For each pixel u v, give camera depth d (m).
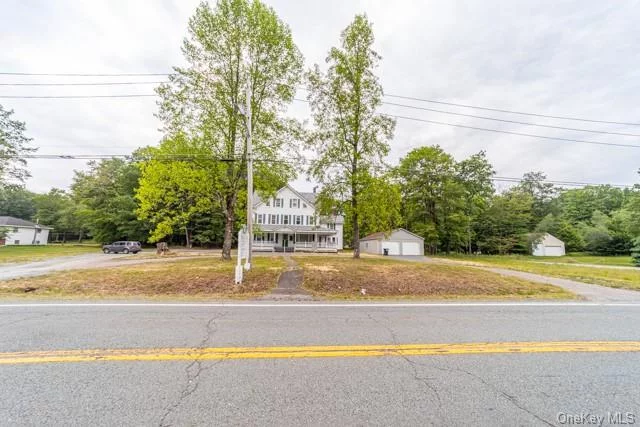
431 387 3.03
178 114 14.34
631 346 4.35
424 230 38.44
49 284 9.26
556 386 3.10
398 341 4.42
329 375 3.25
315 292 8.98
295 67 15.40
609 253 43.22
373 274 11.41
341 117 18.48
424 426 2.37
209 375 3.21
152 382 3.04
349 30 18.05
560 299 8.38
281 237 38.19
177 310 6.29
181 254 27.45
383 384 3.07
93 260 19.59
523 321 5.74
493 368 3.51
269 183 16.45
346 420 2.44
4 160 24.69
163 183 15.77
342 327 5.14
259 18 14.49
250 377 3.17
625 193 55.47
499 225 42.81
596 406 2.73
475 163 42.75
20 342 4.19
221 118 14.74
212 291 8.90
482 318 5.95
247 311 6.28
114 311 6.11
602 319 5.98
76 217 44.28
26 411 2.51
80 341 4.25
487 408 2.66
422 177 37.94
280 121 15.62
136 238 39.72
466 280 10.80
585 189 58.75
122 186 40.16
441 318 5.91
